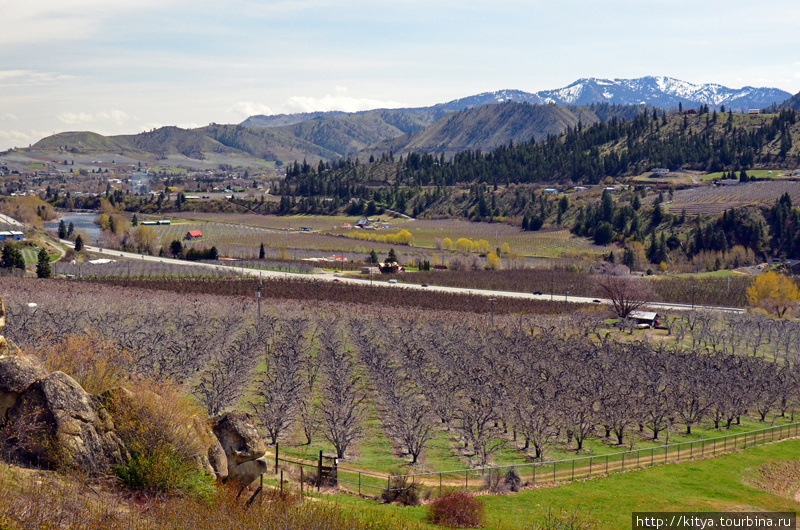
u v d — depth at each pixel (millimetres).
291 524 32062
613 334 130750
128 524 27828
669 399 76812
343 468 50969
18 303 107438
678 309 154000
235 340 99375
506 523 42062
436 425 69625
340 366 82562
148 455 32688
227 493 33688
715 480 55469
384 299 151500
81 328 90375
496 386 77750
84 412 32531
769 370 91500
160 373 67688
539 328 125750
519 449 64625
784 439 70000
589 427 66750
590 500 48656
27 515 26047
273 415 60375
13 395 32406
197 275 179250
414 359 89312
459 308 145000
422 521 40375
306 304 138375
